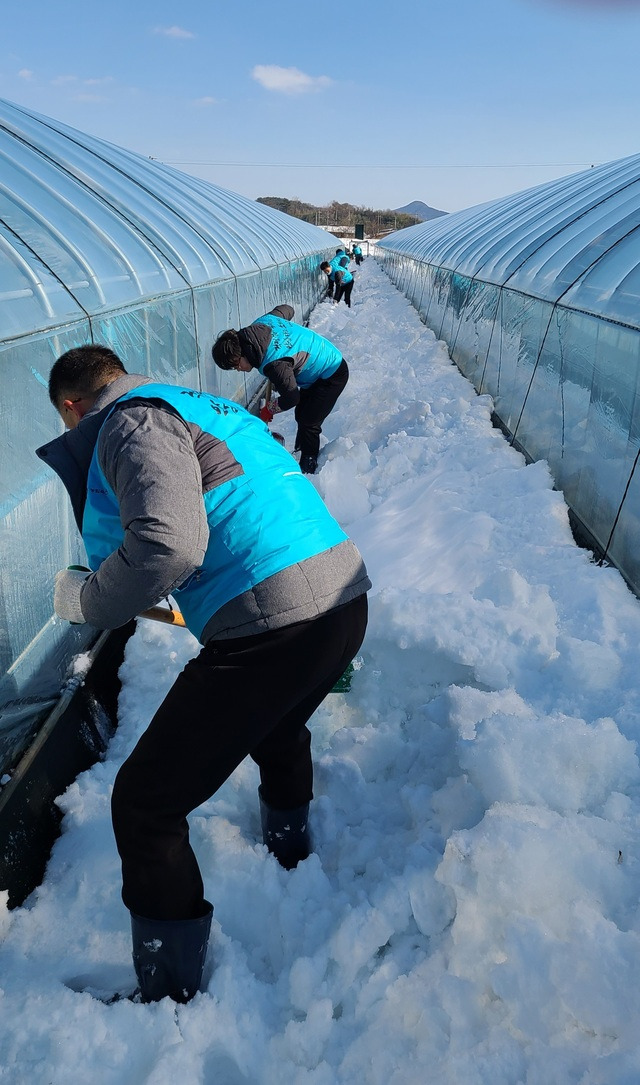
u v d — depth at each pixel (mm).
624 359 3639
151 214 5770
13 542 2441
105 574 1448
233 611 1581
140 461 1397
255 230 10383
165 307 4578
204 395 1726
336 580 1653
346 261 17672
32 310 2844
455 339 9484
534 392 5391
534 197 10492
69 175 5035
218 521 1587
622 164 8289
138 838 1569
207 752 1573
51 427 2846
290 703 1630
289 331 4594
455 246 12031
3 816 2035
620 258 4488
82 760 2539
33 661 2498
